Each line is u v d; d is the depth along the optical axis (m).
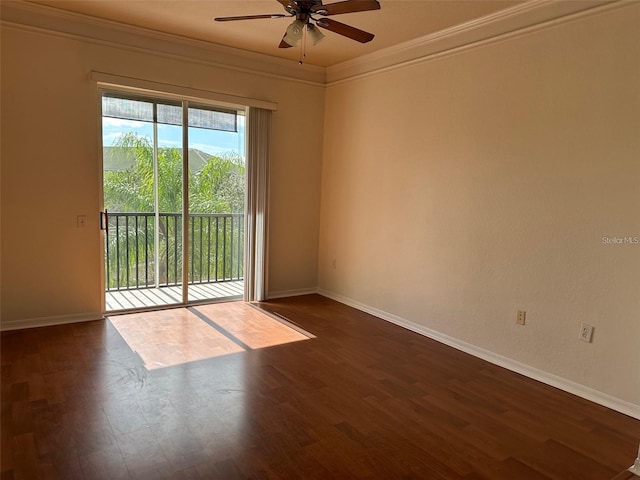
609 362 2.71
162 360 3.16
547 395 2.85
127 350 3.31
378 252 4.43
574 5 2.77
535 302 3.09
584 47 2.74
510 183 3.20
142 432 2.24
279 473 1.97
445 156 3.68
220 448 2.14
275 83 4.67
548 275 3.00
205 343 3.54
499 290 3.32
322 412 2.53
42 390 2.64
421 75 3.86
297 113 4.88
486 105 3.34
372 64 4.37
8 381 2.74
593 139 2.72
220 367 3.09
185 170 4.35
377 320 4.34
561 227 2.91
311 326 4.08
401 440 2.28
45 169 3.58
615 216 2.64
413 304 4.06
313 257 5.28
